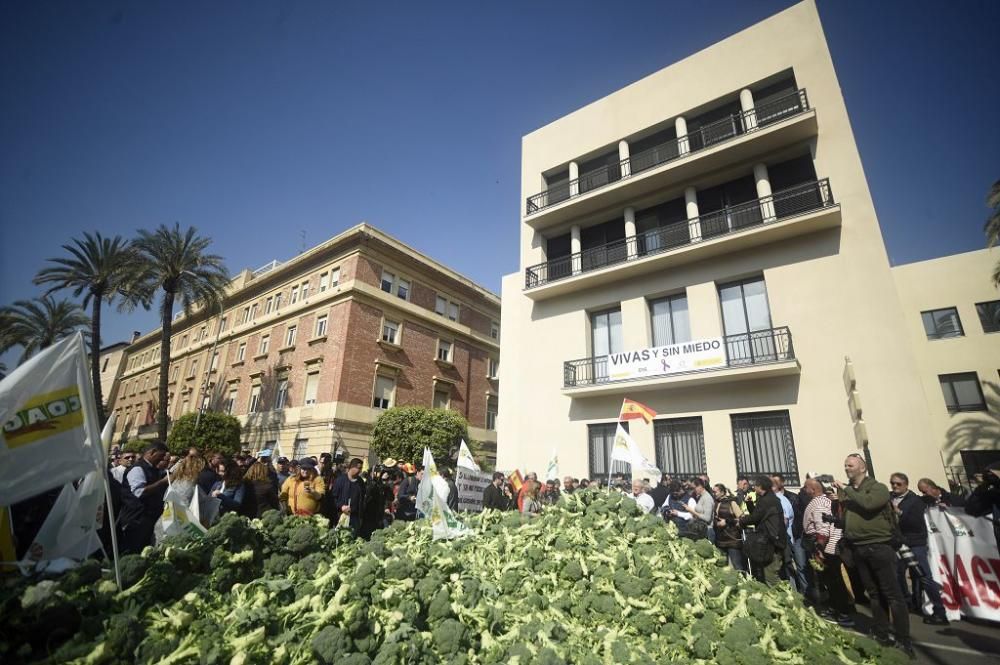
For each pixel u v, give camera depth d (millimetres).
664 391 13320
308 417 23234
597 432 14398
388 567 3115
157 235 25328
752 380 12109
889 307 10969
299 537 3199
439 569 3428
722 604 3529
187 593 2557
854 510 5375
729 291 13508
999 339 19734
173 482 5926
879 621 5152
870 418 10492
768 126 12805
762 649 2979
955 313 20875
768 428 11711
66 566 2889
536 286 16359
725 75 14828
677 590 3562
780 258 12656
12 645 2023
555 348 15984
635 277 15000
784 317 12172
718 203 14445
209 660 2033
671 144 15375
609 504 4902
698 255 13633
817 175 12562
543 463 14961
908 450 9953
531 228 18094
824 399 11117
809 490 6898
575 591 3621
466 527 4715
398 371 25484
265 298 30734
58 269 24641
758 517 6523
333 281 25969
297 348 26000
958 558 6594
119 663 2008
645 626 3164
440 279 29609
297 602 2574
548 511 5070
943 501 8477
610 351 15328
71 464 2936
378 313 25359
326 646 2260
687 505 8672
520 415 15984
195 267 26516
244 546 3053
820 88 13164
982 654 5242
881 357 10734
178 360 37156
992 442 18953
